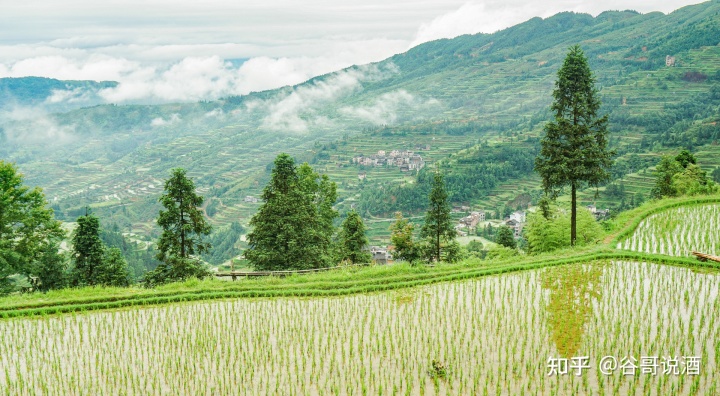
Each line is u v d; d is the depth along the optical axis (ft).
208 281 93.09
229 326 69.87
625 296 73.00
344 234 174.40
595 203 451.53
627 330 62.59
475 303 74.54
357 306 76.28
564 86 127.65
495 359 57.16
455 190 634.84
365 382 53.57
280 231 136.67
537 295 76.95
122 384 54.80
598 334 61.57
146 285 123.85
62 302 79.51
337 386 52.75
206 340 65.00
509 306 72.64
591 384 51.21
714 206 143.23
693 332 61.46
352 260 171.73
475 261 104.32
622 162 554.87
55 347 64.08
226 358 60.13
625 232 118.11
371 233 587.27
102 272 143.23
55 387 54.49
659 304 70.69
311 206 154.20
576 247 108.47
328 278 92.89
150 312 75.51
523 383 52.13
